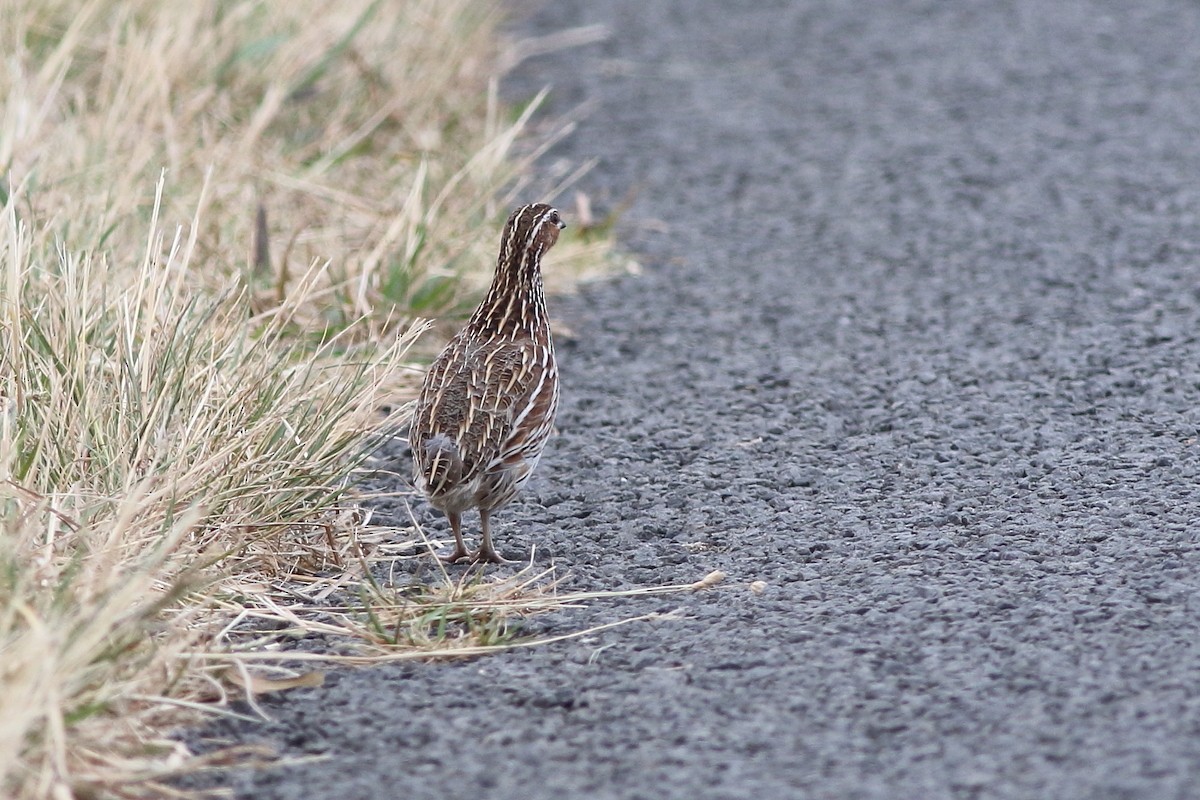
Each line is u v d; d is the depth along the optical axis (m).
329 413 14.54
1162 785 9.45
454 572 13.70
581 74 32.69
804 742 10.30
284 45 26.02
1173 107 29.00
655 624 12.34
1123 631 11.59
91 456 13.27
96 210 18.78
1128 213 23.62
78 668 10.20
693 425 17.11
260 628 12.53
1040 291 20.77
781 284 21.61
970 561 13.21
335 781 10.04
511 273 14.21
